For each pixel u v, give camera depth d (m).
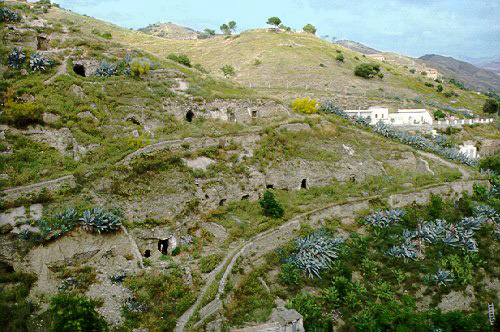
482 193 42.97
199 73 49.16
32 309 22.23
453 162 49.19
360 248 33.50
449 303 31.36
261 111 46.44
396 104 86.19
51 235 24.28
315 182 40.19
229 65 107.50
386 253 33.56
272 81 96.19
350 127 48.09
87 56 40.81
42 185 26.56
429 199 40.41
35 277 23.42
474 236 37.06
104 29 122.31
